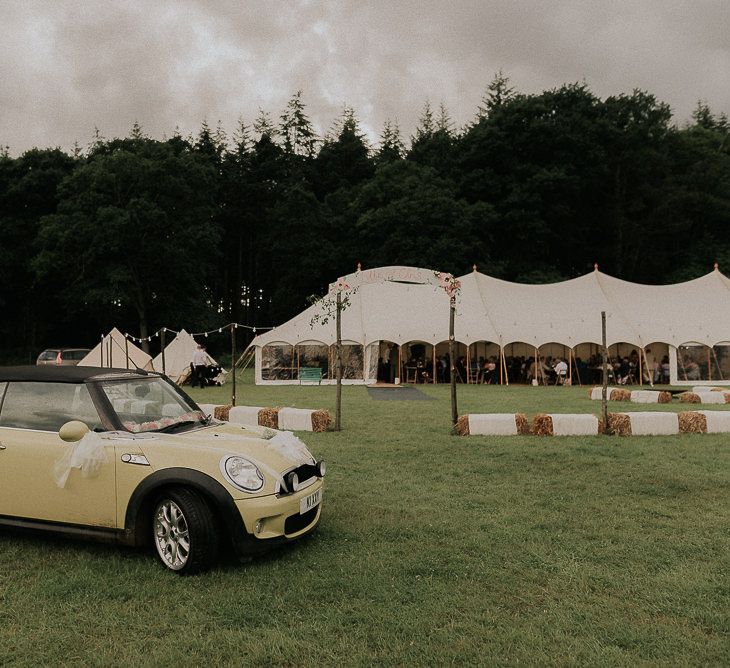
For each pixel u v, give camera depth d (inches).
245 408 451.5
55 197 1619.1
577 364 1053.2
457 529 195.9
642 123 2012.8
